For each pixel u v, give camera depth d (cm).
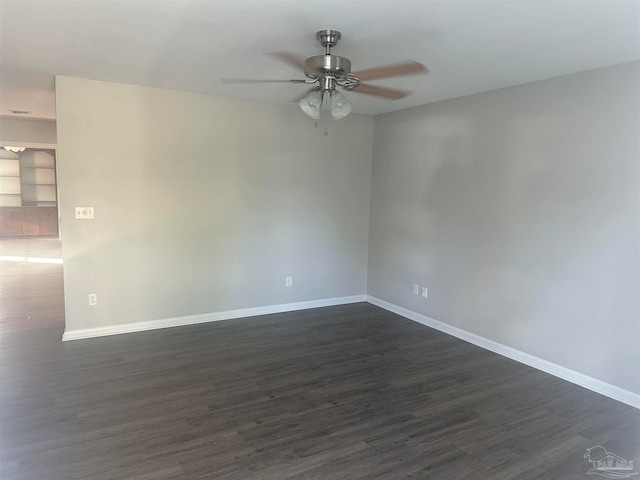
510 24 240
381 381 340
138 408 289
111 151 409
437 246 465
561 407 304
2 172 1067
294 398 309
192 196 452
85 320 417
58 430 260
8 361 361
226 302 486
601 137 317
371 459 240
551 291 357
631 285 306
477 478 226
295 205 514
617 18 227
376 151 548
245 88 417
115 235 421
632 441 263
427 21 238
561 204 346
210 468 228
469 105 419
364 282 579
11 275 670
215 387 323
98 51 304
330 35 259
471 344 426
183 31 262
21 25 255
